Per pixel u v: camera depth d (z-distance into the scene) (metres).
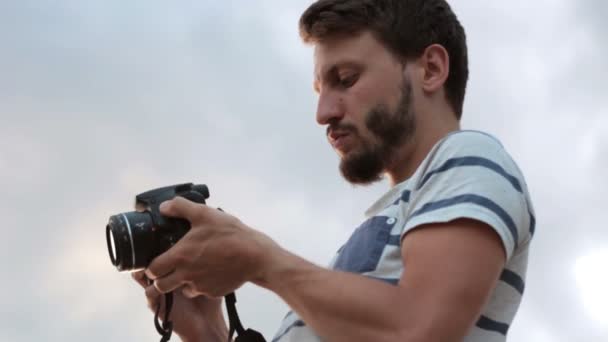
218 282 3.43
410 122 3.76
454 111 3.95
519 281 3.59
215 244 3.38
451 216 3.25
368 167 3.73
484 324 3.52
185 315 4.17
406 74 3.80
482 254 3.21
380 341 3.10
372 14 3.79
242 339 3.68
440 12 3.94
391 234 3.50
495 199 3.32
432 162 3.53
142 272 3.97
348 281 3.21
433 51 3.86
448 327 3.10
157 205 3.59
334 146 3.81
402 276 3.24
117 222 3.51
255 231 3.43
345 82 3.80
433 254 3.21
